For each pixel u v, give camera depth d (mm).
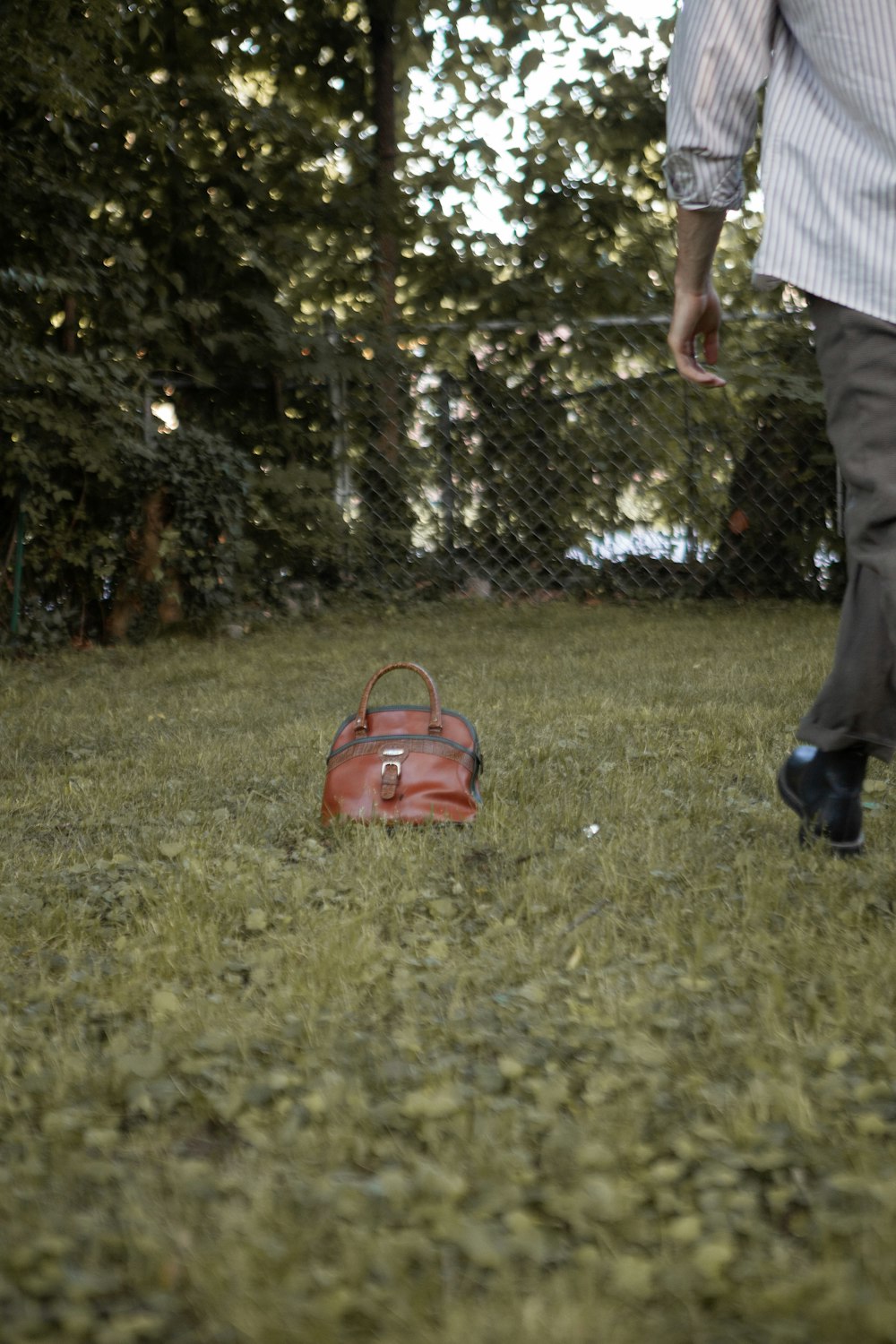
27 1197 1344
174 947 2197
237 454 8602
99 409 7848
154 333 8820
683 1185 1343
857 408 1947
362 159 10203
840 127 1897
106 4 7367
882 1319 1062
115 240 8297
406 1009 1871
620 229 10688
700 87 1947
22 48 7016
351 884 2613
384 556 9750
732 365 8875
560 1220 1305
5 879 2797
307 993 1940
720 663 6008
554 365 9508
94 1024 1898
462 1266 1224
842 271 1892
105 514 8070
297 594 9383
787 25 1953
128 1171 1424
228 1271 1196
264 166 9977
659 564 9570
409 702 5129
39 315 8258
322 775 3846
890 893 2266
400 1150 1442
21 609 7641
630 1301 1147
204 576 8250
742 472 9320
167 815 3416
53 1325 1139
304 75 11023
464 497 9773
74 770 4090
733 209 2068
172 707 5391
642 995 1859
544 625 8312
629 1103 1507
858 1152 1361
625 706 4797
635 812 3133
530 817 3145
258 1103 1576
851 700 2330
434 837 3004
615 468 9531
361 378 9438
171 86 9328
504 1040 1729
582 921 2297
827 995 1834
